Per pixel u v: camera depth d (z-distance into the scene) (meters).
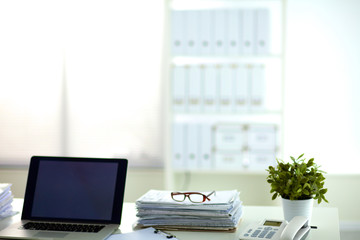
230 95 3.53
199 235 1.70
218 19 3.52
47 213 1.86
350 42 3.90
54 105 4.02
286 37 3.83
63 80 4.01
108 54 3.98
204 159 3.61
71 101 4.01
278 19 3.95
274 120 3.96
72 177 1.88
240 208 1.94
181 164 3.64
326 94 3.95
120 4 3.95
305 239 1.64
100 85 3.99
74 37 3.99
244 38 3.51
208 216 1.75
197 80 3.55
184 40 3.56
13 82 4.05
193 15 3.54
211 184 3.94
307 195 1.78
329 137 3.96
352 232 3.82
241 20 3.51
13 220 1.91
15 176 3.97
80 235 1.66
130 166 3.97
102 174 1.86
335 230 1.75
